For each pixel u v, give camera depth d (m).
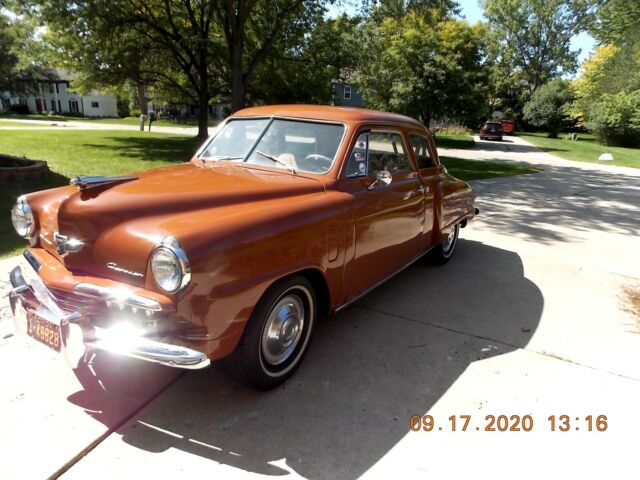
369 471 2.42
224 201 2.88
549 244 6.98
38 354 3.26
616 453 2.65
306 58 19.80
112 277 2.56
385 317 4.23
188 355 2.35
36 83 53.66
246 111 4.22
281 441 2.59
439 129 41.28
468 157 21.00
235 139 4.01
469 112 25.06
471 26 26.09
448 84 24.47
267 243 2.67
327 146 3.59
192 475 2.32
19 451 2.39
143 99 38.66
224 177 3.29
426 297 4.75
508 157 22.09
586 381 3.35
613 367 3.55
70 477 2.27
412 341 3.80
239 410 2.83
